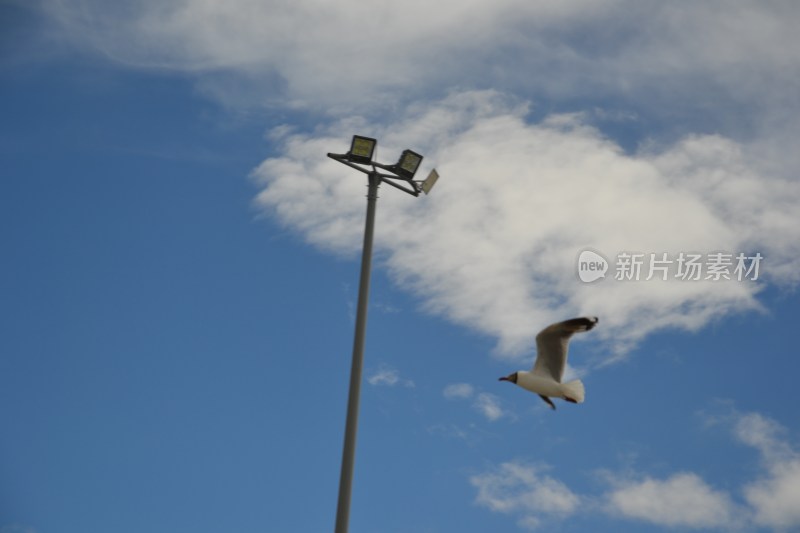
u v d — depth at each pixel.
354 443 18.86
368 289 20.20
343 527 18.30
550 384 12.64
